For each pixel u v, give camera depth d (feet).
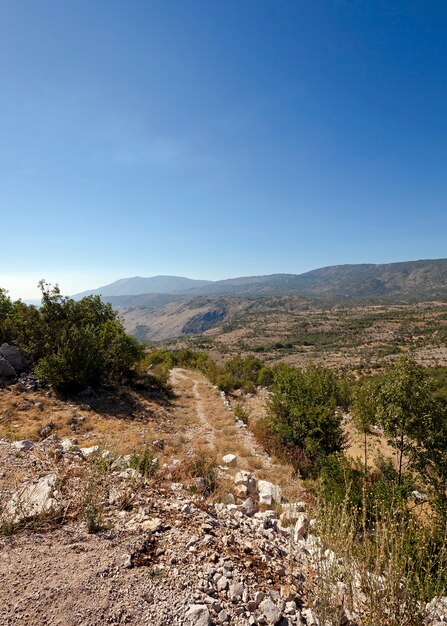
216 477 28.50
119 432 42.32
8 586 10.82
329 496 25.93
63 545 13.44
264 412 73.82
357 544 12.63
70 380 54.24
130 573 12.17
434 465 33.71
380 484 31.07
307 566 14.65
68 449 26.35
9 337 64.18
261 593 12.26
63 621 9.80
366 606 11.58
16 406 43.55
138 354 74.18
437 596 11.78
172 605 10.94
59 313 70.49
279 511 24.89
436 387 34.32
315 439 42.83
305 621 11.78
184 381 100.01
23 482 18.34
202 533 15.74
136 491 19.17
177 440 44.06
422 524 21.03
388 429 35.29
